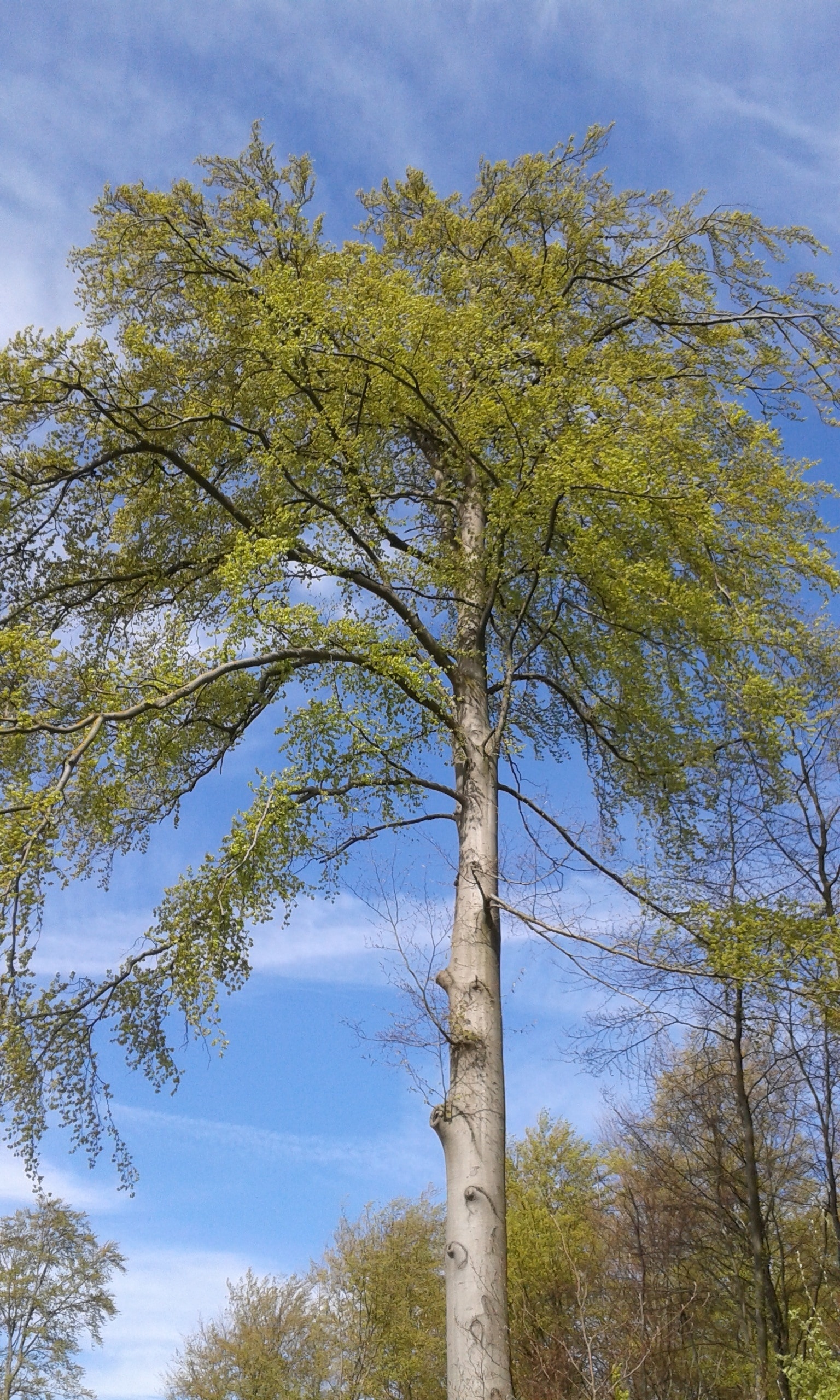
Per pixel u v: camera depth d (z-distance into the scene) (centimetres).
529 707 982
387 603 849
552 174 1041
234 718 966
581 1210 1595
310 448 816
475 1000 719
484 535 893
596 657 935
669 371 900
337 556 783
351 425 828
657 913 795
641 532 825
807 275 926
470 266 973
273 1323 1989
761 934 708
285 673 771
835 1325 1054
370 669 743
